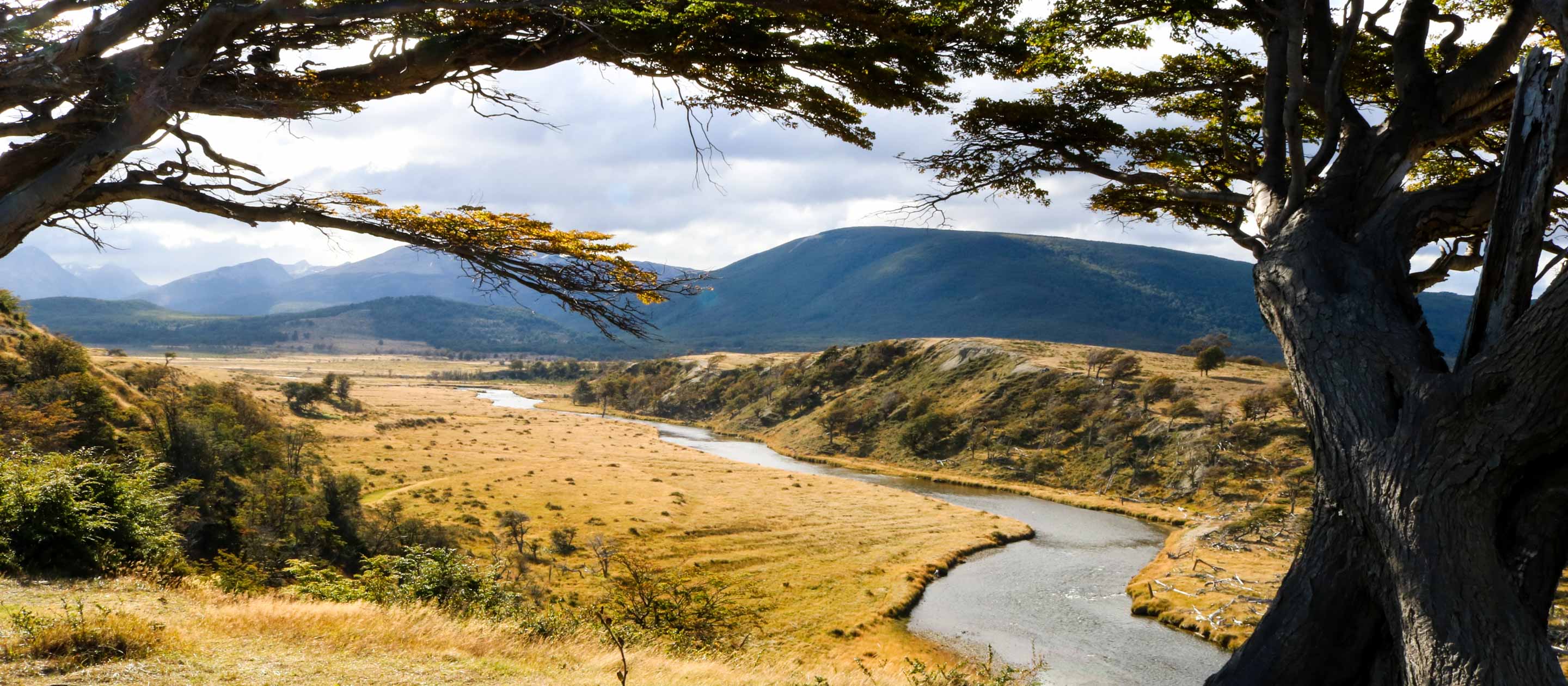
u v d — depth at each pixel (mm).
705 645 16500
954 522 61781
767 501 68688
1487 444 3768
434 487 68375
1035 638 37062
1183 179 7637
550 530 55750
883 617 39000
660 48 6680
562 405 194000
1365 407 4379
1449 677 3689
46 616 8703
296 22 6020
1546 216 3896
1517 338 3693
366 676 8422
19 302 60500
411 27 6793
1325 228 5219
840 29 6602
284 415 101000
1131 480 77875
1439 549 3842
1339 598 4652
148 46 6344
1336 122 5871
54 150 6414
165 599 12070
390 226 6320
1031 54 7266
